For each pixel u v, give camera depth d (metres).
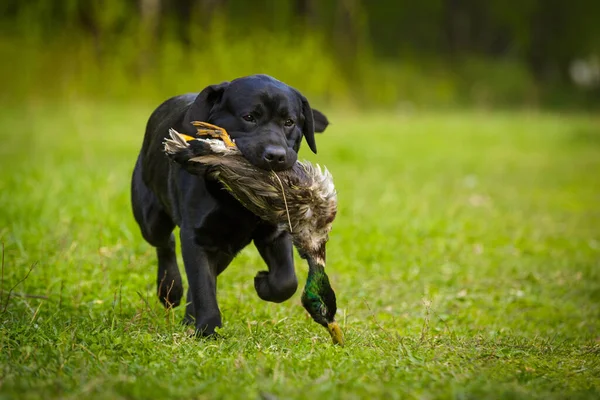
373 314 12.62
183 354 9.57
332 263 16.69
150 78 53.97
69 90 52.03
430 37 84.38
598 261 18.78
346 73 63.34
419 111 64.12
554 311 14.60
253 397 7.81
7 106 47.28
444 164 35.78
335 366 9.09
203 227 10.51
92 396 7.82
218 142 9.76
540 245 20.03
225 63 55.47
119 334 10.41
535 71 88.69
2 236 16.00
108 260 15.16
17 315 11.50
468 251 18.83
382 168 32.47
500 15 85.94
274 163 9.76
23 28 54.62
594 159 40.78
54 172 23.19
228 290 14.08
